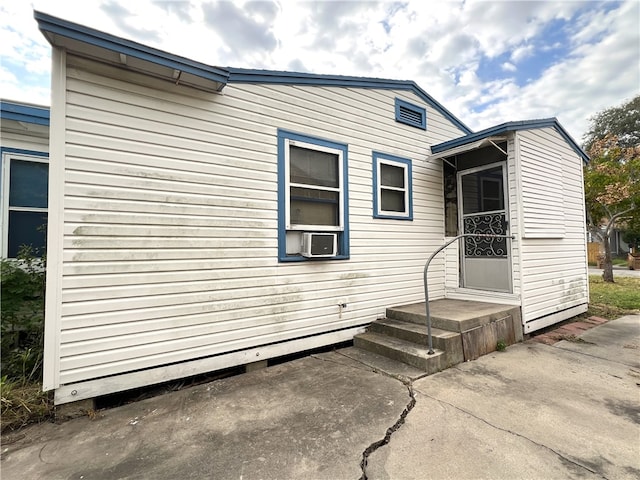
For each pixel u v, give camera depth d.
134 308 2.86
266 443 2.12
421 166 5.57
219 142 3.38
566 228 5.80
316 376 3.30
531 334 4.83
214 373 3.44
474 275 5.41
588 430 2.23
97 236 2.70
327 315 4.21
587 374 3.30
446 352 3.54
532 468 1.82
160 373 2.97
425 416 2.45
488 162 5.27
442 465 1.86
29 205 4.04
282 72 3.88
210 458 1.97
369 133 4.82
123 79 2.85
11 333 3.23
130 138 2.88
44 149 4.13
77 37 2.43
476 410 2.54
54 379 2.50
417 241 5.40
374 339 4.16
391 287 4.96
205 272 3.25
